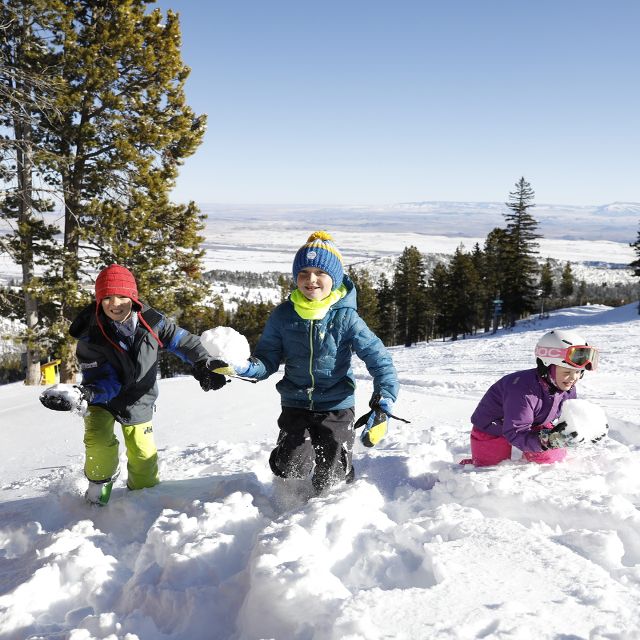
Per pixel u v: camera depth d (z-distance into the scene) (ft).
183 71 54.34
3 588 7.22
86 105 50.21
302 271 9.93
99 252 53.67
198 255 56.80
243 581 6.21
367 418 9.53
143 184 52.47
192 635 5.77
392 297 186.29
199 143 55.52
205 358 10.00
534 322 150.82
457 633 4.68
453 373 40.19
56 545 8.11
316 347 10.05
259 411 22.11
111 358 10.33
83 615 6.36
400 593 5.34
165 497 10.15
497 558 6.13
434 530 7.26
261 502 9.68
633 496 8.87
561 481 9.10
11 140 43.55
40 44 48.21
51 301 52.37
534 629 4.75
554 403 10.42
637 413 17.97
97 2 51.78
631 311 112.16
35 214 52.29
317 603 5.25
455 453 13.51
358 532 7.26
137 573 6.87
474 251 187.62
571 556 6.14
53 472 14.53
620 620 4.87
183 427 20.17
